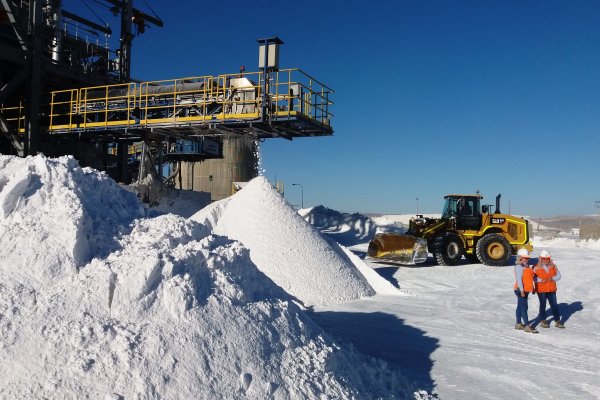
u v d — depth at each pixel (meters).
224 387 3.42
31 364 3.10
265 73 13.53
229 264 4.55
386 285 10.61
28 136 16.09
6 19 16.12
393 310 8.82
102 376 3.11
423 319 8.20
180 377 3.30
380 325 7.70
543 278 7.85
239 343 3.81
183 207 18.05
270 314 4.41
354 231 29.81
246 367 3.66
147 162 17.39
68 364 3.13
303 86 13.73
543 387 5.14
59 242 4.02
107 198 5.21
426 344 6.69
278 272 9.26
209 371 3.45
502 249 15.37
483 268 14.96
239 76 14.34
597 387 5.16
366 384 4.55
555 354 6.33
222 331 3.82
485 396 4.86
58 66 17.11
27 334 3.27
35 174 4.69
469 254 16.34
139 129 15.58
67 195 4.45
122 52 20.52
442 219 16.33
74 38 19.23
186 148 23.56
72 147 18.03
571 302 9.82
